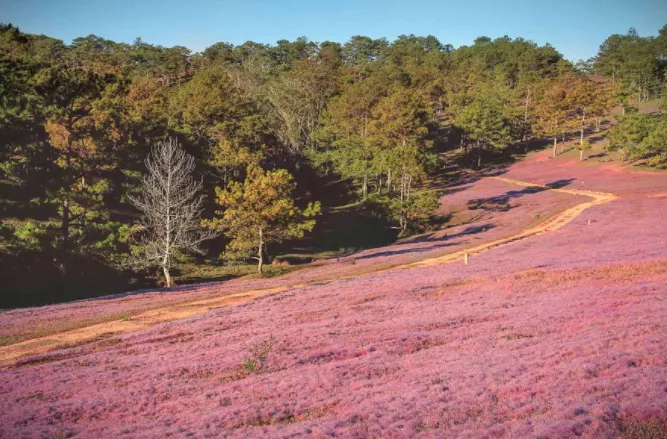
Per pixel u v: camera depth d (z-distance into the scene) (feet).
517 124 497.46
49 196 181.16
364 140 382.63
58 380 69.41
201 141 306.96
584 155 426.10
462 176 431.84
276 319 94.63
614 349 50.65
